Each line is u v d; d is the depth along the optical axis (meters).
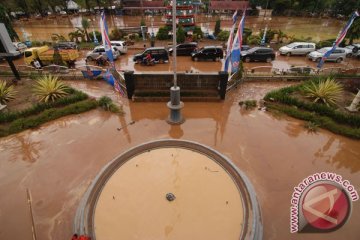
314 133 8.56
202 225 4.65
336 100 10.16
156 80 10.63
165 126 8.88
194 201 5.17
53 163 6.93
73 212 5.42
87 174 6.51
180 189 5.49
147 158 6.56
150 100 10.72
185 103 10.67
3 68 15.30
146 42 24.22
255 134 8.42
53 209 5.51
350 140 8.20
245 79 13.31
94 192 5.38
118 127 8.80
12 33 21.62
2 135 8.20
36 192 5.95
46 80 10.64
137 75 10.44
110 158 7.13
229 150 7.53
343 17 45.66
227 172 6.03
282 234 4.96
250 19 45.81
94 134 8.37
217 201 5.17
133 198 5.25
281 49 20.17
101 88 12.46
